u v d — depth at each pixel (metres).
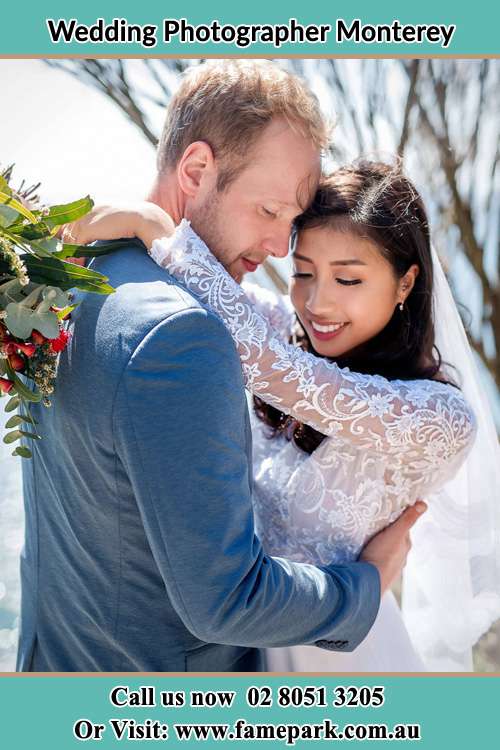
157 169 1.84
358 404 1.81
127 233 1.68
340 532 1.97
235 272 1.82
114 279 1.61
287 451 2.08
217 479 1.46
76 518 1.64
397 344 2.06
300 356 1.77
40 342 1.54
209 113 1.72
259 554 1.52
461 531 2.21
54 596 1.79
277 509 2.04
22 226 1.49
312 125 1.75
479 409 2.19
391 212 1.95
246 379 1.73
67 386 1.60
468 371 2.20
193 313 1.50
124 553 1.60
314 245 1.97
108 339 1.54
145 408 1.47
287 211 1.75
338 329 2.02
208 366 1.48
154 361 1.48
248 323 1.69
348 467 1.97
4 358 1.54
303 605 1.57
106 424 1.50
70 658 1.79
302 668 2.03
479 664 2.80
